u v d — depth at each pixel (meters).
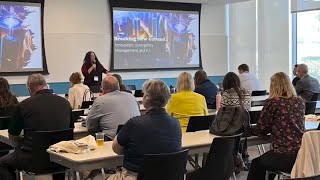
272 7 10.64
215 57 11.54
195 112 4.70
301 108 3.72
